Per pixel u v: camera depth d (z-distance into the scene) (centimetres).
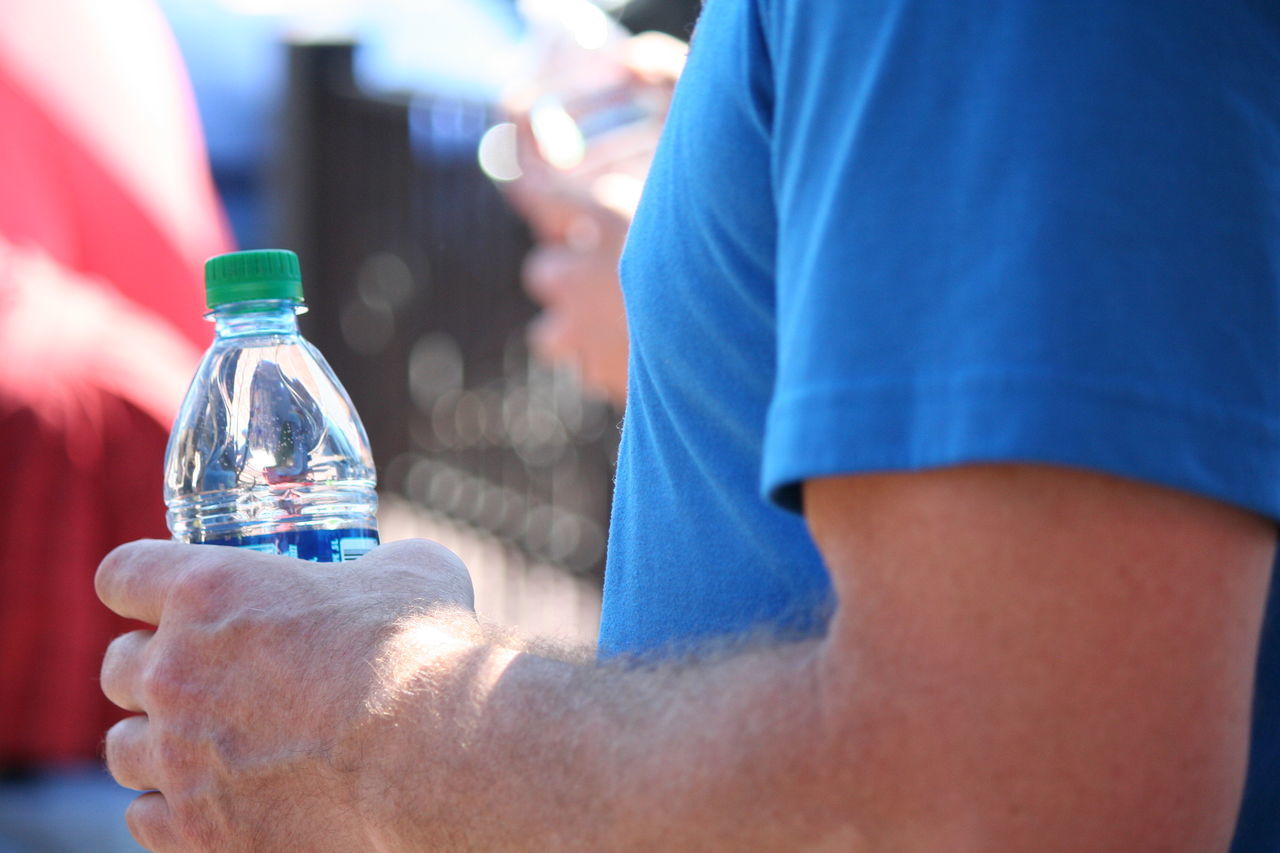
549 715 284
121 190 718
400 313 1567
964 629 235
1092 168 232
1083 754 233
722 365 295
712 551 305
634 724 274
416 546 361
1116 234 230
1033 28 239
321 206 1499
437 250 1572
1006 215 234
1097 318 228
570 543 1639
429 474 1588
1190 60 240
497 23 1478
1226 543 235
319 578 338
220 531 400
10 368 655
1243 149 240
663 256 306
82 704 663
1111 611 230
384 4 1430
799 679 257
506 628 340
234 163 1431
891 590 242
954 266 236
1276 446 235
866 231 244
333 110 1482
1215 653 235
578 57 812
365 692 305
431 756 291
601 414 1642
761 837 254
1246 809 294
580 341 847
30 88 693
